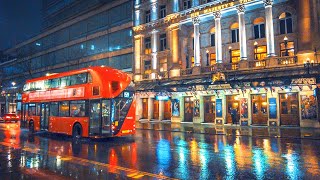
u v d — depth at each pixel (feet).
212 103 101.50
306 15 80.89
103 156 39.09
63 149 46.06
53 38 188.85
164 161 35.04
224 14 99.96
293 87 81.20
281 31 89.66
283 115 84.28
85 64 158.51
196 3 105.50
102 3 150.61
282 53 88.74
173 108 111.34
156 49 120.98
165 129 82.33
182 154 40.19
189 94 105.81
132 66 131.44
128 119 56.75
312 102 77.87
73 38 170.91
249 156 38.27
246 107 89.71
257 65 90.33
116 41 141.08
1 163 34.40
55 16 196.75
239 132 70.23
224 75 89.15
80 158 37.63
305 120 78.89
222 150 43.73
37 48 205.26
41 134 73.56
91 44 156.66
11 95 210.59
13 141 58.03
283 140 55.88
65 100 63.10
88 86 57.47
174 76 110.42
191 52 112.78
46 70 191.01
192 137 63.00
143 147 47.67
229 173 28.50
